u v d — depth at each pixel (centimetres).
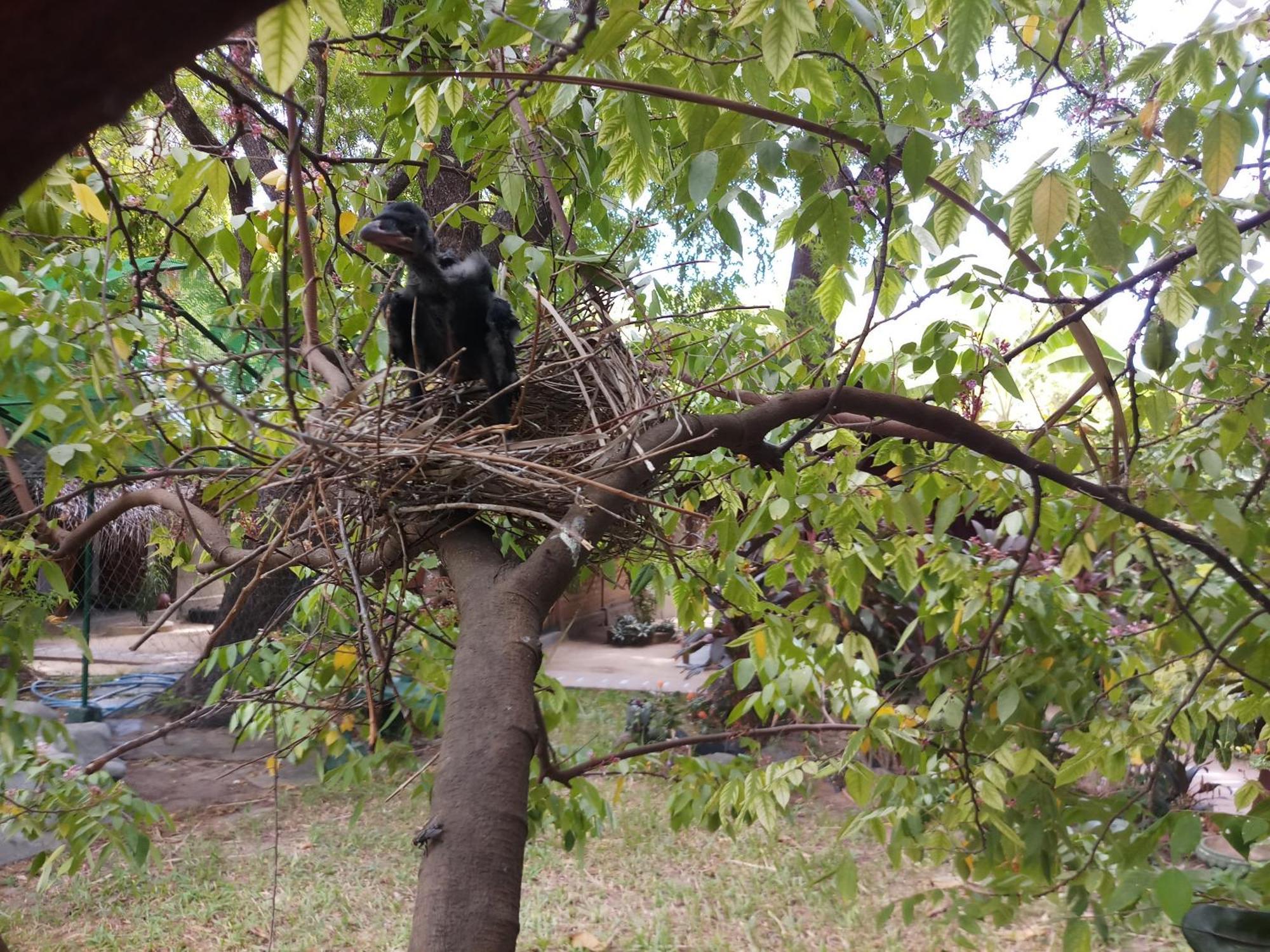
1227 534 238
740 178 244
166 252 283
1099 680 348
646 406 234
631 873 582
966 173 223
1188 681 294
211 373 277
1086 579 398
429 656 337
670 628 1413
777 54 183
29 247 254
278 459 225
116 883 558
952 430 254
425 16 272
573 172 354
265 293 317
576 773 316
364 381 232
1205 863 435
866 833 608
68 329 261
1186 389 284
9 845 596
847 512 302
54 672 1052
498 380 275
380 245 265
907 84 213
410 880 570
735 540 302
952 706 295
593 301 278
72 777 320
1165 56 212
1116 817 254
